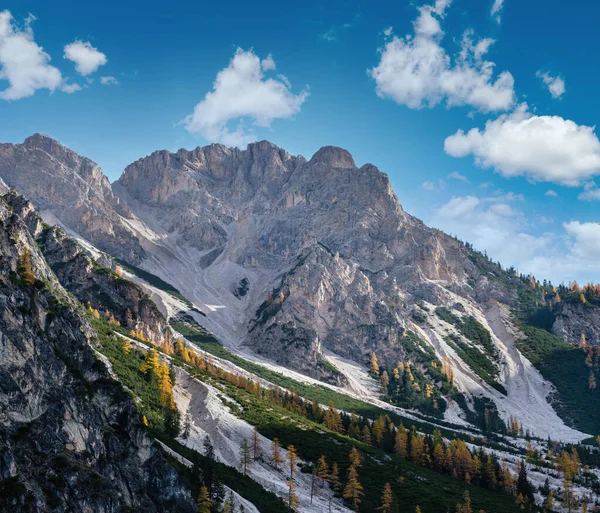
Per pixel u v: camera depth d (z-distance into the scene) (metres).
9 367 107.50
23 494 95.19
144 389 186.62
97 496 106.81
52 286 178.38
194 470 144.75
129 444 125.44
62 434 110.81
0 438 99.06
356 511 181.88
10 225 172.75
